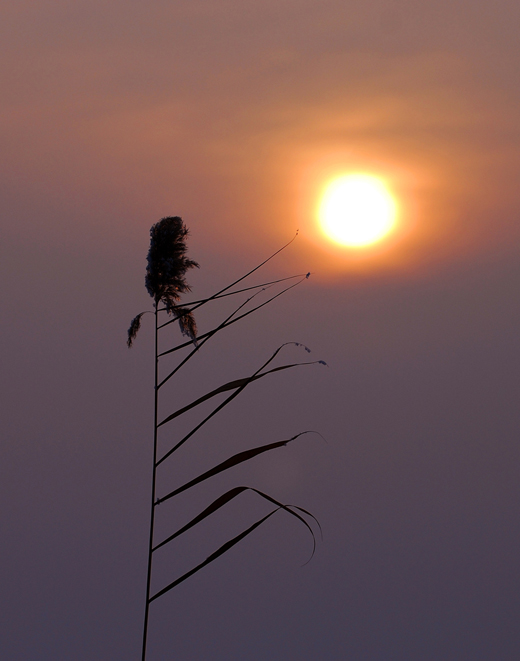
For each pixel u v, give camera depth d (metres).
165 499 11.77
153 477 11.79
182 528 11.75
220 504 11.73
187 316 11.92
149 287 11.93
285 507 11.72
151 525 11.78
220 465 11.74
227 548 11.73
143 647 11.73
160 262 11.90
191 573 11.74
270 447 11.73
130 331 11.92
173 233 11.91
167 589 11.75
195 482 11.77
